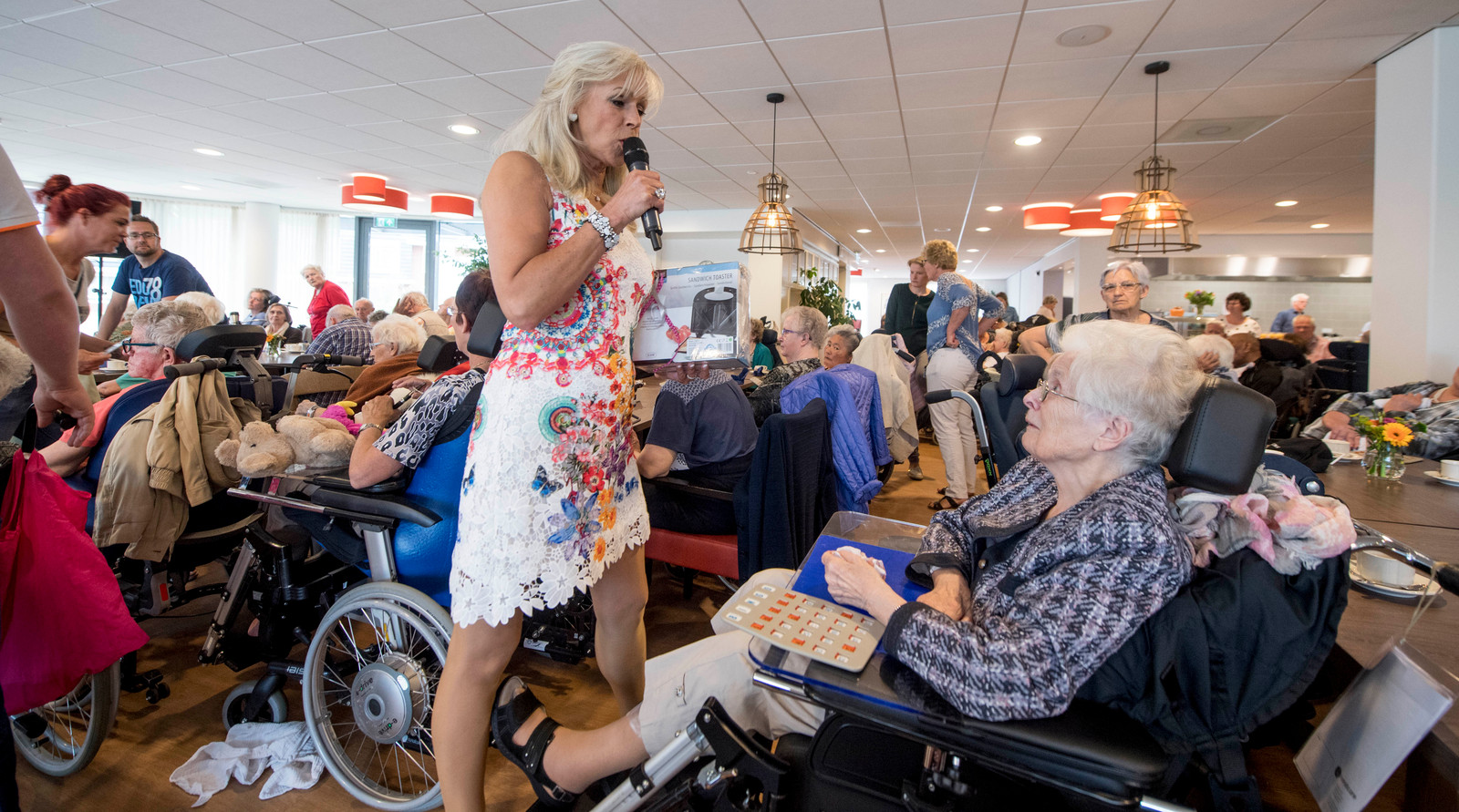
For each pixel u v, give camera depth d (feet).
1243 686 2.56
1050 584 2.61
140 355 6.50
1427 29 11.40
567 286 3.15
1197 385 2.90
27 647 3.90
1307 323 19.67
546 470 3.35
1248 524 2.71
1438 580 2.80
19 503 3.77
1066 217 26.99
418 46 12.80
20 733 5.13
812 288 31.58
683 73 13.66
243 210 31.53
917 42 12.11
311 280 21.86
